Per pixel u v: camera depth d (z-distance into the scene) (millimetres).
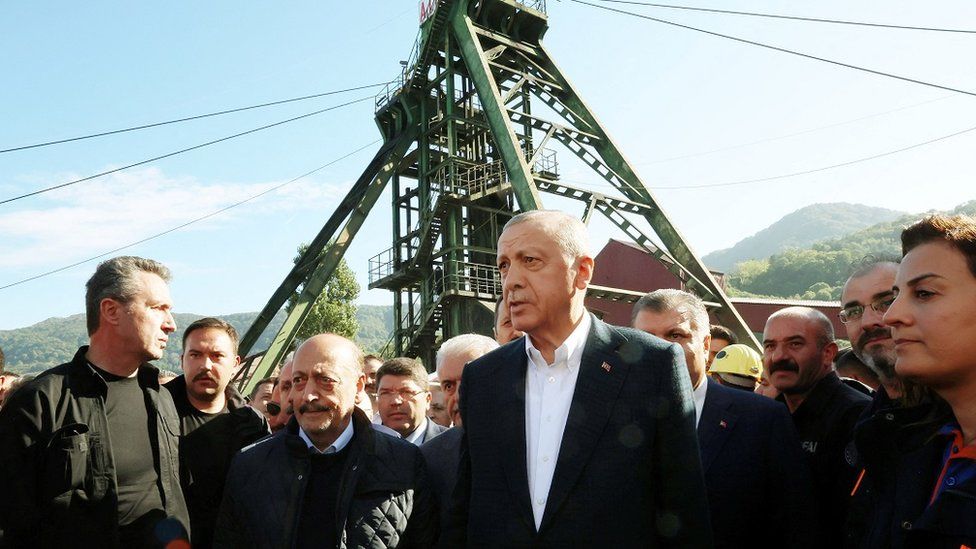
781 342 4465
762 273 154250
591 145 19484
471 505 2965
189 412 4766
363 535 3340
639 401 2795
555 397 2918
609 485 2654
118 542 3412
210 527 4383
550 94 20062
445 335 21719
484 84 17812
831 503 3971
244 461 3627
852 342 3881
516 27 20969
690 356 3938
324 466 3568
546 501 2697
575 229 2949
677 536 2688
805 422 4410
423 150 22984
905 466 2479
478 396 3143
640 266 31797
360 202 20688
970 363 2131
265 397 7582
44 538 3246
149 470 3740
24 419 3316
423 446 4359
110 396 3689
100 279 3793
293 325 18859
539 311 2828
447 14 20250
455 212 21484
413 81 22578
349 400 3650
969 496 2100
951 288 2129
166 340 3961
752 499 3693
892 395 3588
